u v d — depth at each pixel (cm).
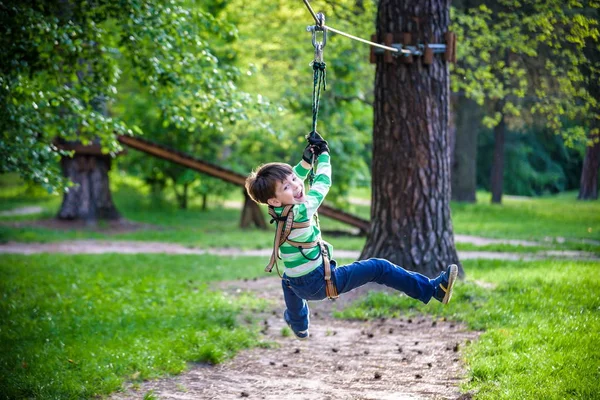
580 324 842
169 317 990
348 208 2800
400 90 1113
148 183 3369
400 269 566
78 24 1159
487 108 2203
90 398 674
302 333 610
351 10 1941
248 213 2697
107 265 1570
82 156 2552
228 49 2334
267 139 2773
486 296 1042
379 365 786
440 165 1130
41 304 1071
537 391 630
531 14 1536
